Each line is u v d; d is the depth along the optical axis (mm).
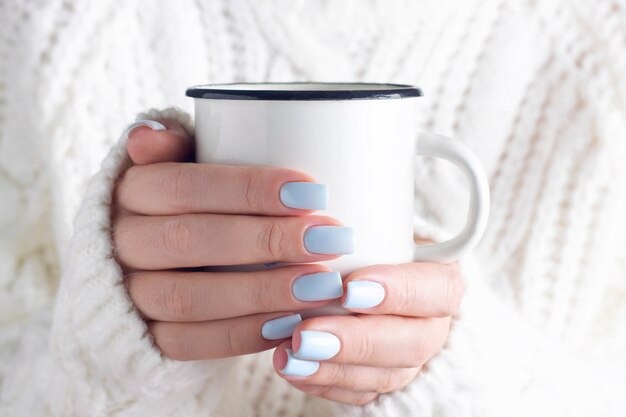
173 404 399
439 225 530
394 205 334
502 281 534
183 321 354
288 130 319
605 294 540
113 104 506
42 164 498
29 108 493
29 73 491
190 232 339
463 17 528
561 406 431
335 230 316
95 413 396
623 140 523
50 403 417
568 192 528
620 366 496
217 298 339
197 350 354
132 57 508
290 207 320
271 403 478
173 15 505
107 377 395
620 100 524
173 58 507
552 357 463
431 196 527
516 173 536
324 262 331
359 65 522
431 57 525
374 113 321
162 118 380
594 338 537
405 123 332
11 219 500
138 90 510
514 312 499
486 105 527
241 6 508
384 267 334
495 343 422
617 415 439
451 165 523
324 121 317
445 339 395
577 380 452
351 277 325
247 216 332
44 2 489
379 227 332
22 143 497
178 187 343
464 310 408
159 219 352
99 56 499
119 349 366
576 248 525
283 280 325
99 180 374
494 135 530
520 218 532
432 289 348
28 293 496
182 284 347
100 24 499
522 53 529
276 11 508
